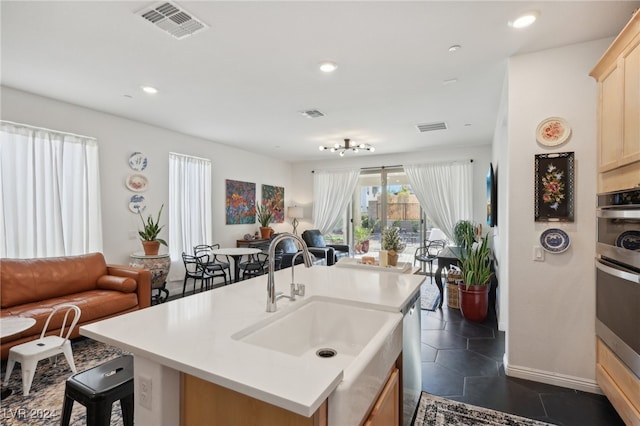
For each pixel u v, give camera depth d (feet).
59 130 11.94
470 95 11.21
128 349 3.76
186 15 6.62
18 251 10.98
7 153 10.71
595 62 7.49
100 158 13.24
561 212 7.75
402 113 13.25
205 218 17.99
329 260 21.03
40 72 9.42
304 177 25.61
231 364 3.28
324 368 3.22
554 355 7.94
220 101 11.83
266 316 4.77
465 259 13.17
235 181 20.26
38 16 6.66
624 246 6.03
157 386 3.64
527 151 8.09
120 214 13.99
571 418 6.71
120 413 6.73
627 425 5.91
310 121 14.44
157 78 9.80
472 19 6.70
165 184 15.89
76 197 12.48
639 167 5.49
